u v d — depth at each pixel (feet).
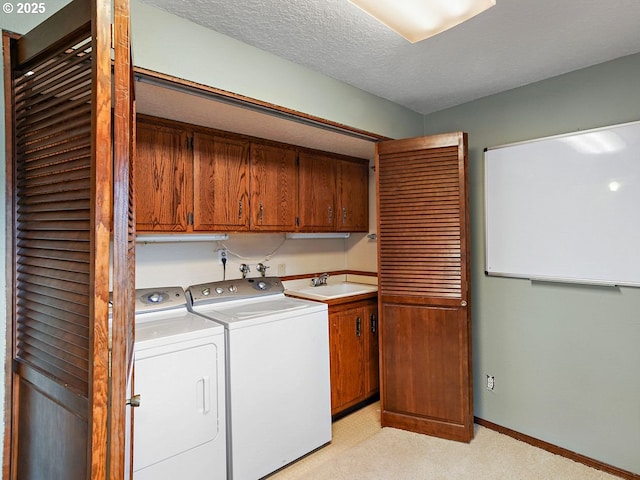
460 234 8.04
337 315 9.26
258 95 6.41
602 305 7.07
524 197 8.02
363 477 7.00
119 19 2.78
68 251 3.15
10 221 4.01
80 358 2.97
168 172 7.33
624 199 6.71
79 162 3.04
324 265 11.76
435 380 8.34
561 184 7.48
